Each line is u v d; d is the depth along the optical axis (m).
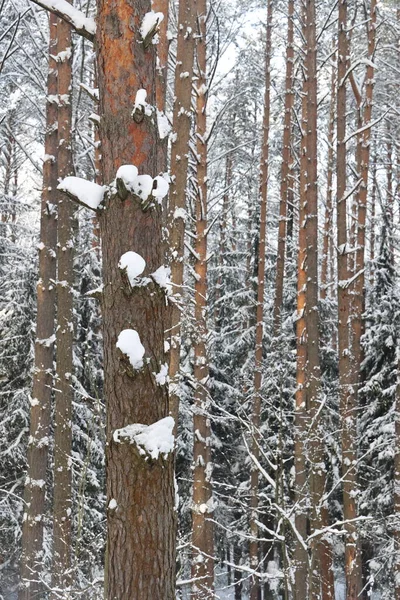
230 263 21.88
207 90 12.02
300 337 12.41
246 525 16.36
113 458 3.41
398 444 12.98
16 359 14.46
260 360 15.05
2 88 14.41
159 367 3.50
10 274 15.53
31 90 15.37
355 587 11.40
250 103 23.20
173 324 9.46
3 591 13.92
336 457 16.00
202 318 11.64
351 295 13.96
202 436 11.37
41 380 9.38
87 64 13.60
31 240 15.55
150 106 3.62
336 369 17.86
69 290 9.57
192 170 13.21
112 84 3.63
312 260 11.53
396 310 16.66
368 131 14.12
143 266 3.45
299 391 12.05
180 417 16.39
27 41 13.14
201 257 11.70
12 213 19.36
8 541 13.82
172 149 9.55
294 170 21.81
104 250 3.59
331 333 20.89
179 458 16.81
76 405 13.24
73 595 7.55
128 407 3.41
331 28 18.16
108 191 3.58
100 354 14.58
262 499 15.20
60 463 9.23
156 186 3.53
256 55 18.61
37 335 9.48
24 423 13.98
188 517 16.48
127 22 3.62
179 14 9.79
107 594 3.37
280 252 15.80
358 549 11.71
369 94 14.13
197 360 11.63
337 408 17.23
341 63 12.00
